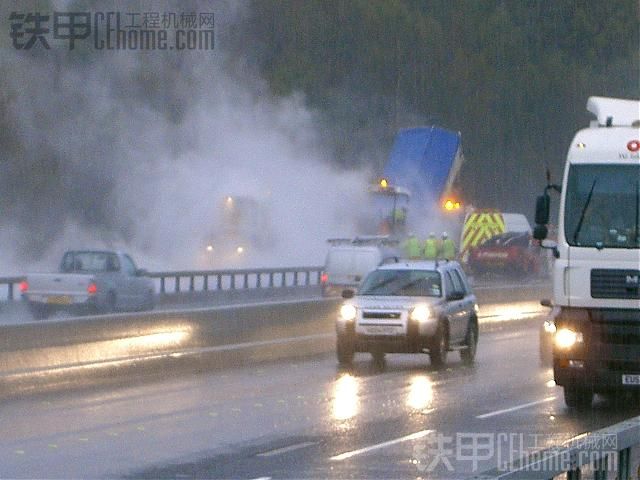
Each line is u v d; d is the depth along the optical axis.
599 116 31.41
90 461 22.17
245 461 22.34
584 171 30.23
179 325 39.19
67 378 33.69
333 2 154.12
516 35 165.00
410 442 24.77
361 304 41.38
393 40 158.00
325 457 22.80
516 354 47.88
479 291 61.34
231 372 39.50
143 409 29.73
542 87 164.00
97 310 57.41
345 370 40.62
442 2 166.50
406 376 38.91
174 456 22.84
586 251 29.83
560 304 30.09
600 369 29.56
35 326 32.94
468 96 162.38
